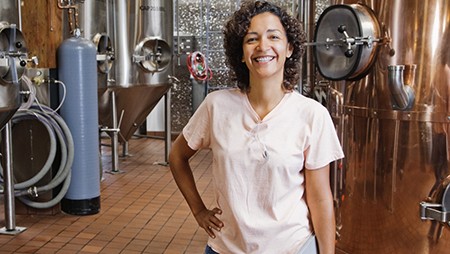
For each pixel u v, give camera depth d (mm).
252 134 1271
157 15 4742
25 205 3471
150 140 6781
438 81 1994
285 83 1305
